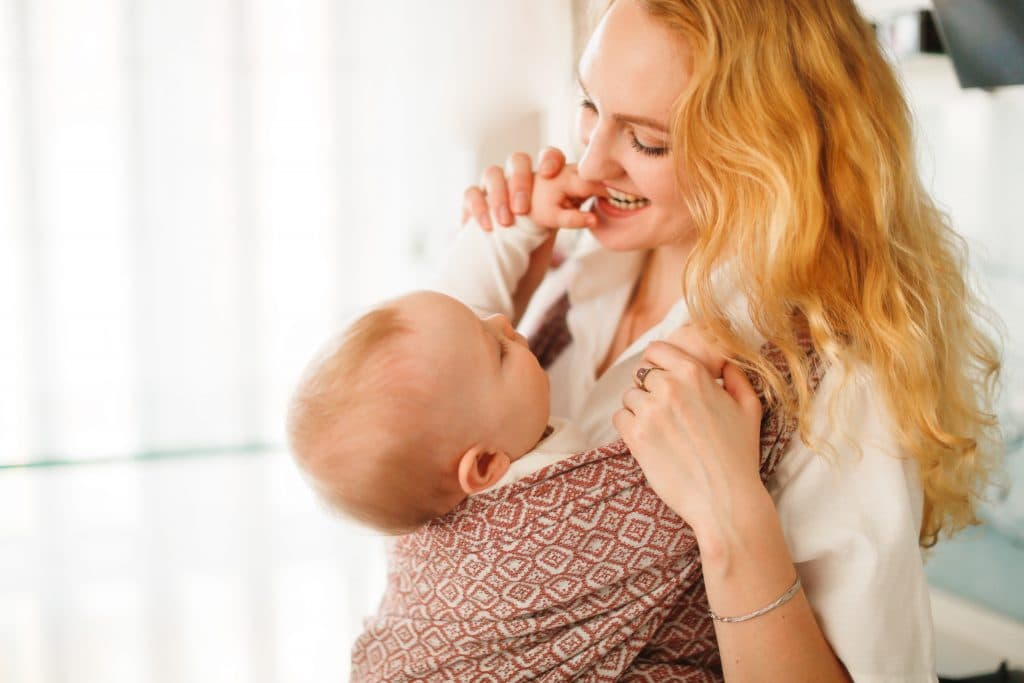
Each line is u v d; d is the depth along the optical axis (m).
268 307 1.79
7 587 1.66
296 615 1.79
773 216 0.86
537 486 0.87
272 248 1.79
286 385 1.80
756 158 0.86
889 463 0.86
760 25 0.88
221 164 1.71
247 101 1.71
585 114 1.01
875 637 0.83
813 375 0.89
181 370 1.74
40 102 1.61
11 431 1.66
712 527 0.80
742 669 0.81
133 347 1.70
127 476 1.71
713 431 0.82
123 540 1.72
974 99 1.25
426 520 0.90
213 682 1.72
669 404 0.83
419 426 0.86
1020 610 1.21
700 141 0.88
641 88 0.89
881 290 0.88
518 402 0.91
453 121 1.79
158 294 1.71
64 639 1.68
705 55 0.86
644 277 1.15
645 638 0.89
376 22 1.76
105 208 1.67
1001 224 1.23
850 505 0.86
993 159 1.23
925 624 0.85
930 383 0.88
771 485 0.90
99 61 1.63
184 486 1.75
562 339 1.19
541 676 0.90
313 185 1.79
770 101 0.87
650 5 0.89
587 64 0.93
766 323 0.89
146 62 1.65
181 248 1.71
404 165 1.82
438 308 0.89
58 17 1.60
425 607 0.93
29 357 1.65
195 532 1.75
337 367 0.87
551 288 1.24
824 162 0.89
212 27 1.68
